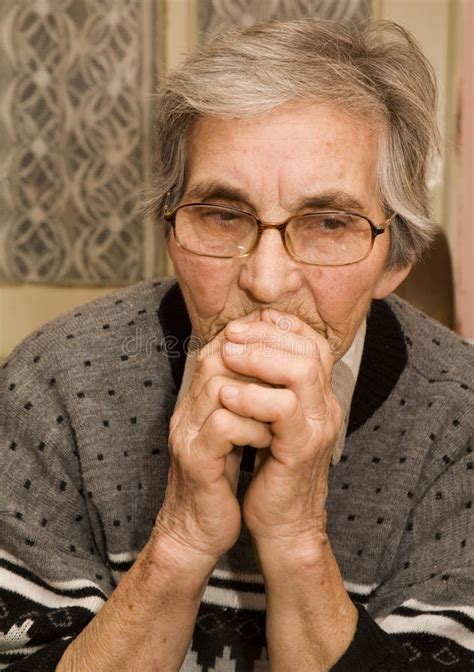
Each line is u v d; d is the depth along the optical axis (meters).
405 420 1.02
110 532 1.00
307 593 0.80
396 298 1.18
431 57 2.70
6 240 2.54
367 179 0.86
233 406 0.73
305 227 0.84
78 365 1.05
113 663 0.81
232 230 0.85
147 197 1.00
